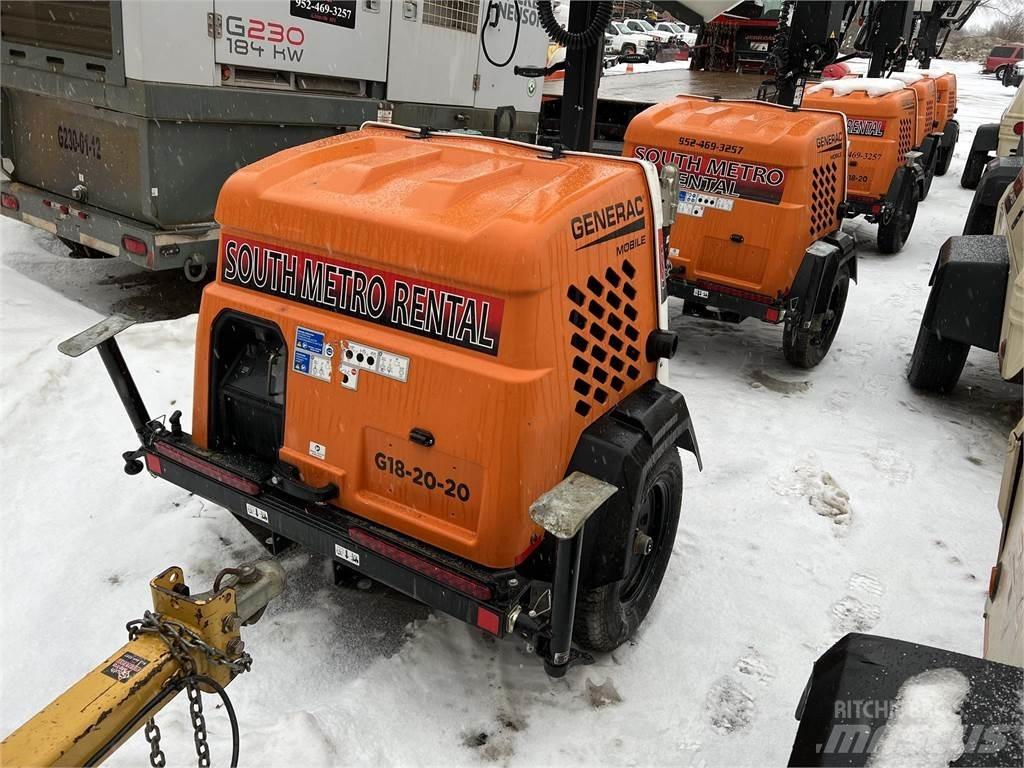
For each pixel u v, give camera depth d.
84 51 4.85
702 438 4.67
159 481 3.76
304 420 2.67
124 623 2.91
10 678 2.66
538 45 7.57
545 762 2.49
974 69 40.03
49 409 4.15
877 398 5.43
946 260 4.86
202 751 1.89
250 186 2.71
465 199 2.53
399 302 2.46
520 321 2.29
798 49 6.71
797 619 3.24
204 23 4.73
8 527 3.36
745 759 2.56
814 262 5.08
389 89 6.04
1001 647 1.99
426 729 2.56
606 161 2.84
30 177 5.83
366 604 3.10
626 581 2.97
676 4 4.64
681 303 7.33
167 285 6.48
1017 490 2.40
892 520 3.98
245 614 1.98
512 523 2.37
